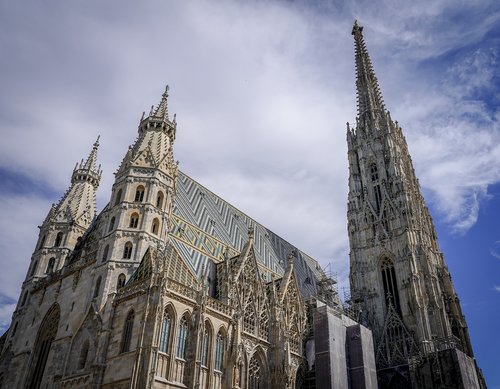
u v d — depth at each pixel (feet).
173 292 190.29
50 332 232.12
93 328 196.13
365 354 264.11
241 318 221.87
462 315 312.09
